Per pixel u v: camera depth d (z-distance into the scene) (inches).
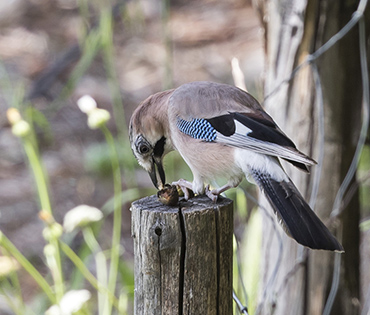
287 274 319.9
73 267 476.4
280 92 320.5
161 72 738.2
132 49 786.8
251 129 255.4
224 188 271.7
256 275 349.4
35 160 360.2
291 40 316.2
